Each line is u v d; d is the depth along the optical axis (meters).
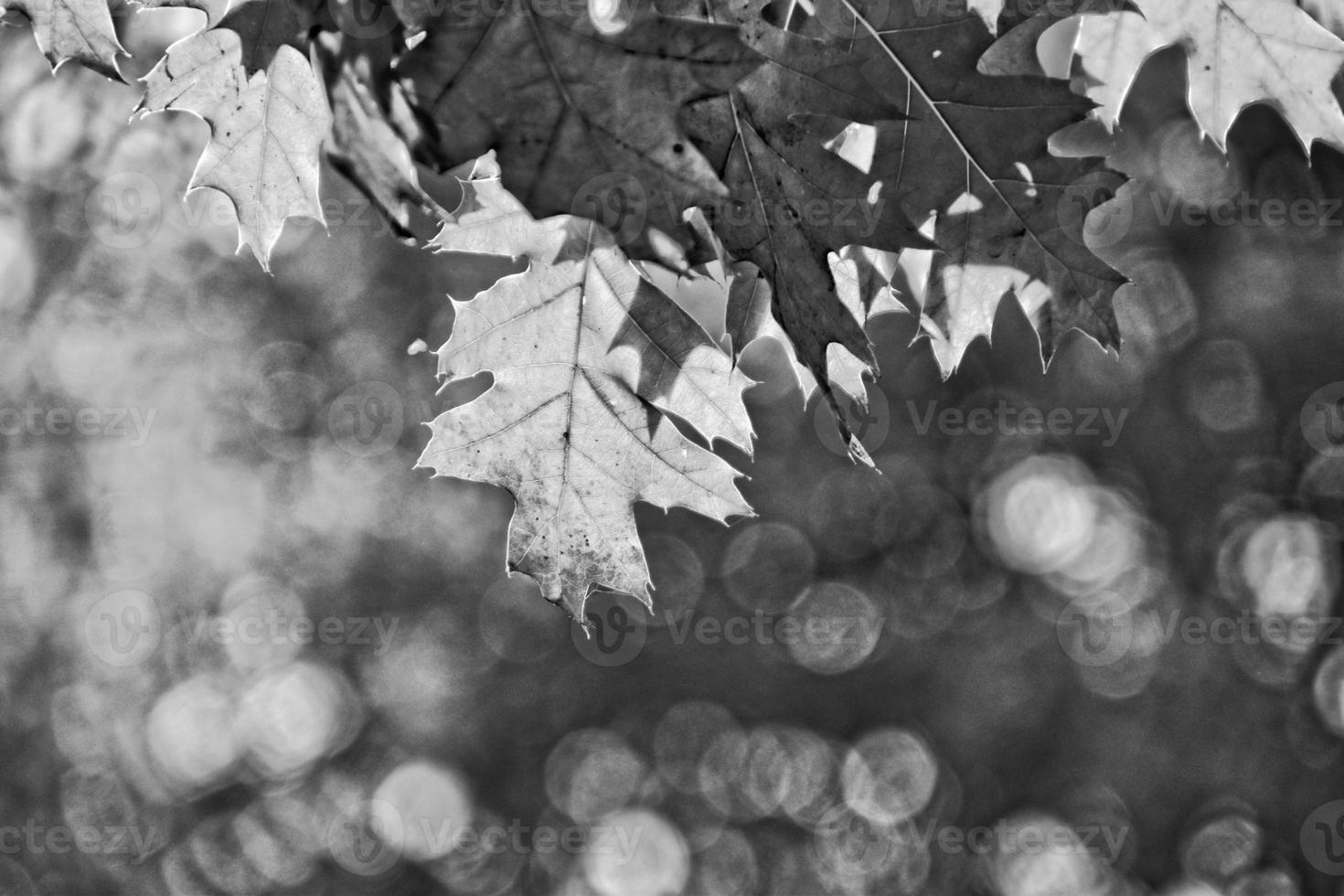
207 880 9.53
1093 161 1.93
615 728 10.67
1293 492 9.91
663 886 11.03
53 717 8.55
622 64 1.48
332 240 8.92
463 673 10.29
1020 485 10.67
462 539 9.99
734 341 1.96
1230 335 9.57
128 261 7.83
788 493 10.38
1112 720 10.38
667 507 2.00
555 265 1.91
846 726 10.80
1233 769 10.07
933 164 1.94
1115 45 2.09
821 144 1.75
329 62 1.58
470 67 1.48
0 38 5.11
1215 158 7.92
